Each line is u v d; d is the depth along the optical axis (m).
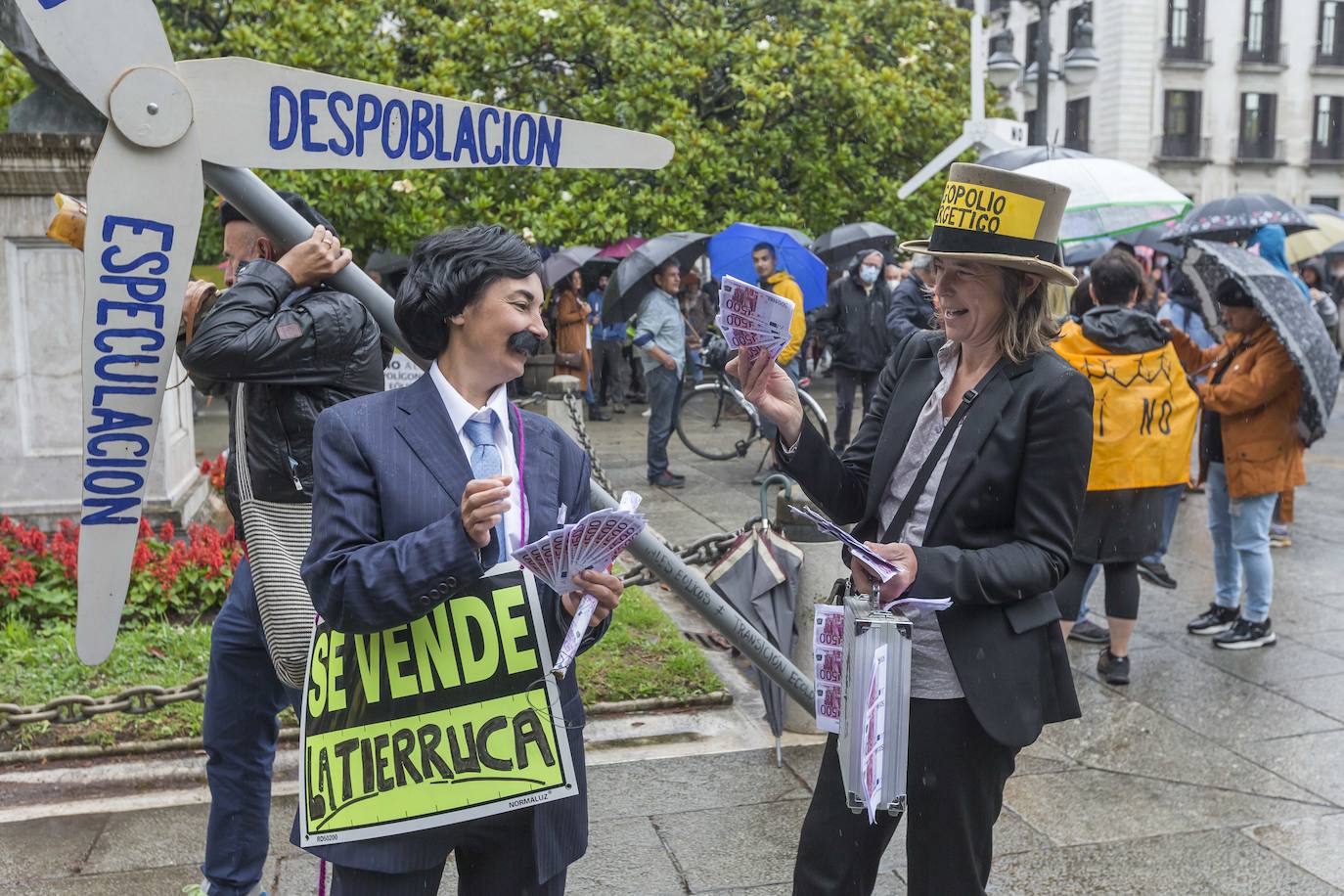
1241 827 3.83
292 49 12.04
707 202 14.66
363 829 2.01
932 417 2.40
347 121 2.28
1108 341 4.84
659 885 3.45
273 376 2.61
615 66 13.85
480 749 2.03
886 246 13.67
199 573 5.58
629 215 13.72
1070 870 3.55
